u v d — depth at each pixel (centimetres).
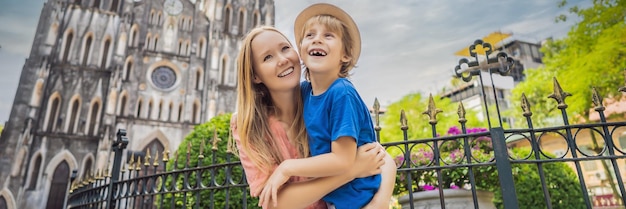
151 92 3170
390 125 2995
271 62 161
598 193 1825
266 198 142
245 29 3719
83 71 3041
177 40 3453
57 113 2864
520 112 2316
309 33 167
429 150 611
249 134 161
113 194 579
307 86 181
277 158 163
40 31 3005
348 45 173
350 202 147
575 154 297
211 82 3331
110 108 2917
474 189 313
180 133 3114
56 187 2677
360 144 153
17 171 2586
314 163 137
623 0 1839
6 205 2481
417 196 499
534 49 3494
